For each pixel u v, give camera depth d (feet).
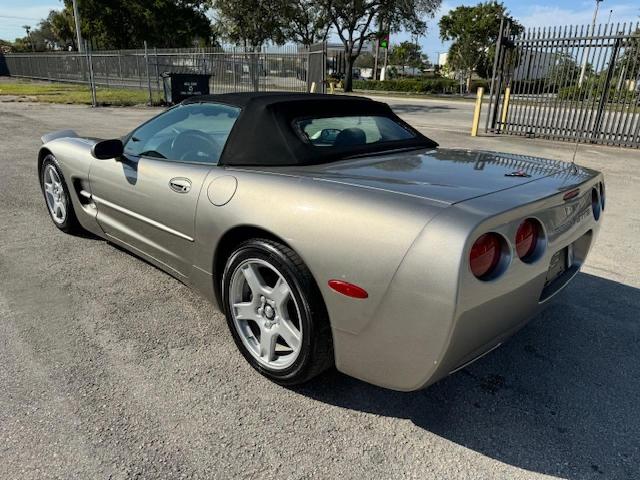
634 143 35.17
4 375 8.00
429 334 5.90
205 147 9.23
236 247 7.97
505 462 6.57
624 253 14.52
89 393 7.64
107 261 12.78
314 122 8.99
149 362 8.53
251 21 99.19
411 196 6.46
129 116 49.14
